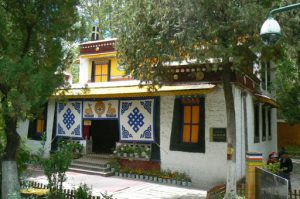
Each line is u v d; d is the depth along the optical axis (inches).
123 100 677.3
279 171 474.0
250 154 371.2
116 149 674.2
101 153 776.9
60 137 760.3
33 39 322.3
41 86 288.5
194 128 598.2
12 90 270.8
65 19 323.9
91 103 721.6
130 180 604.7
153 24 418.3
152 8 411.5
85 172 656.4
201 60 382.3
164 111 629.0
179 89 584.1
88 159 706.8
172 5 391.5
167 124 622.8
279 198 260.7
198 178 577.9
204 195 500.1
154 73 470.6
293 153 1090.7
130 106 667.4
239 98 587.5
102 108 704.4
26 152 397.1
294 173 743.7
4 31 292.4
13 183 304.2
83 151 725.3
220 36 378.0
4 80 275.3
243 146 594.6
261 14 352.2
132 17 432.8
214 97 581.0
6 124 306.8
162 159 620.1
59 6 319.0
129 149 653.9
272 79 925.8
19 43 312.8
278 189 264.1
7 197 291.7
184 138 606.2
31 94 280.7
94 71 805.2
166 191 523.8
